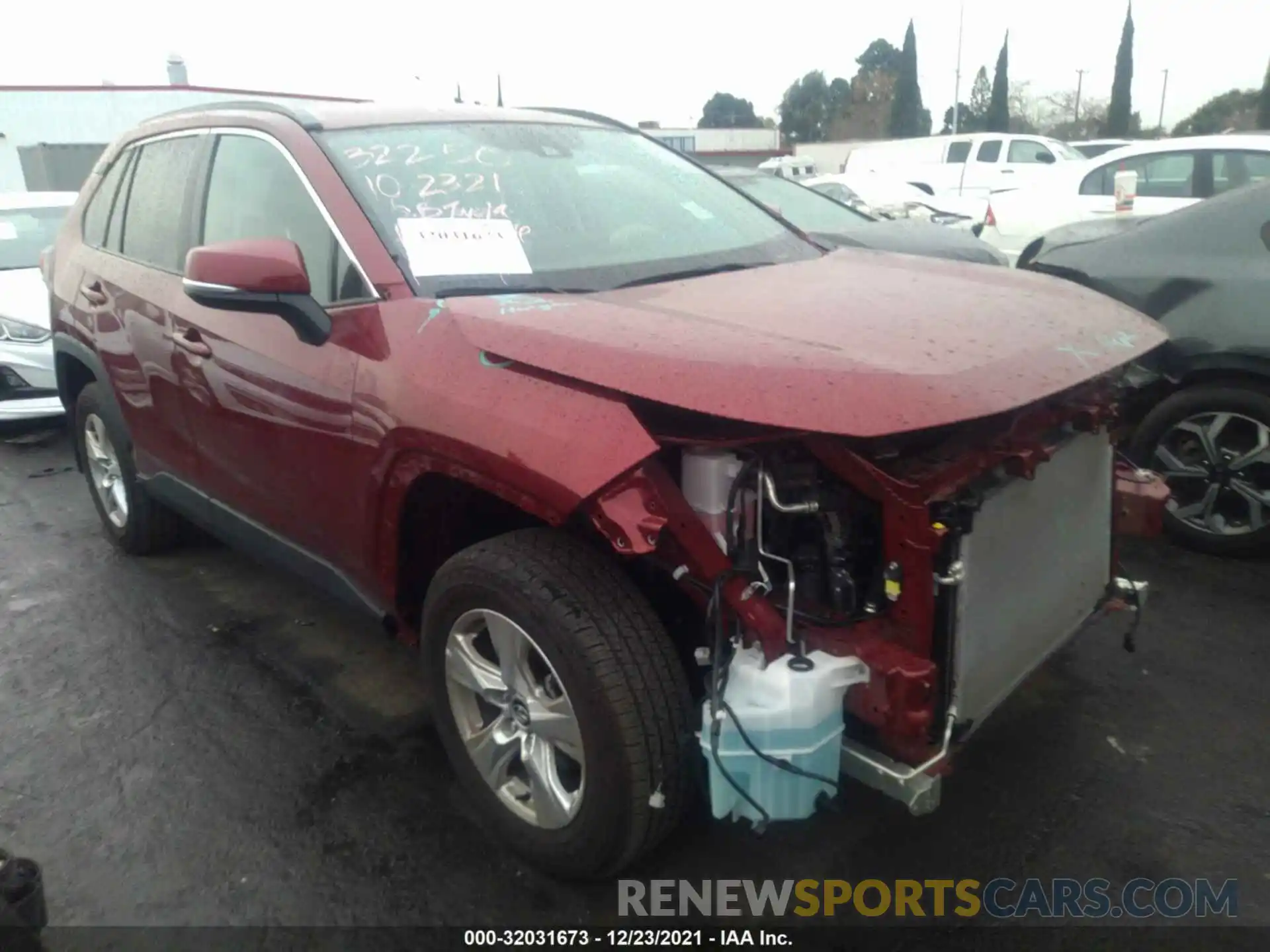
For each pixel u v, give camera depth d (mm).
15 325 6477
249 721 3412
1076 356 2459
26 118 23656
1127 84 57062
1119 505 3000
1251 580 4180
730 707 2141
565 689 2328
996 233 9711
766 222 3699
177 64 26531
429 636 2721
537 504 2246
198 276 2627
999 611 2416
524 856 2664
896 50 62594
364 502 2770
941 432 2268
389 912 2559
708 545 2236
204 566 4691
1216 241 4301
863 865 2670
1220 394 4227
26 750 3277
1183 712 3285
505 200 3123
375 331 2689
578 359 2268
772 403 2080
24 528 5312
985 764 3051
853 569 2289
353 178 2975
